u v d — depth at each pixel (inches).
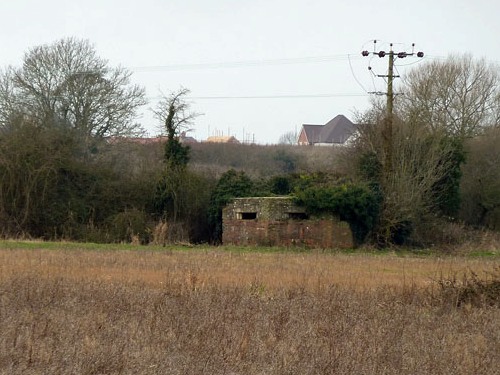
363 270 2755.9
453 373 1204.5
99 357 1189.7
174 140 4909.0
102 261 2780.5
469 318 1701.5
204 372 1147.3
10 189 4562.0
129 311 1621.6
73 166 4741.6
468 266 2810.0
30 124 4662.9
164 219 4746.6
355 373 1172.5
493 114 5895.7
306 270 2635.3
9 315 1529.3
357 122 4958.2
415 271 2770.7
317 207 4266.7
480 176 5275.6
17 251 3196.4
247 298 1811.0
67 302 1697.8
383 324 1550.2
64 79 5044.3
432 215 4687.5
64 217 4630.9
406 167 4549.7
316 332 1451.8
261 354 1266.0
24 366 1144.8
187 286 1940.2
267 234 4362.7
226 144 7780.5
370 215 4345.5
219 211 4709.6
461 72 5772.6
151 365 1167.0
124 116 5187.0
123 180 4867.1
